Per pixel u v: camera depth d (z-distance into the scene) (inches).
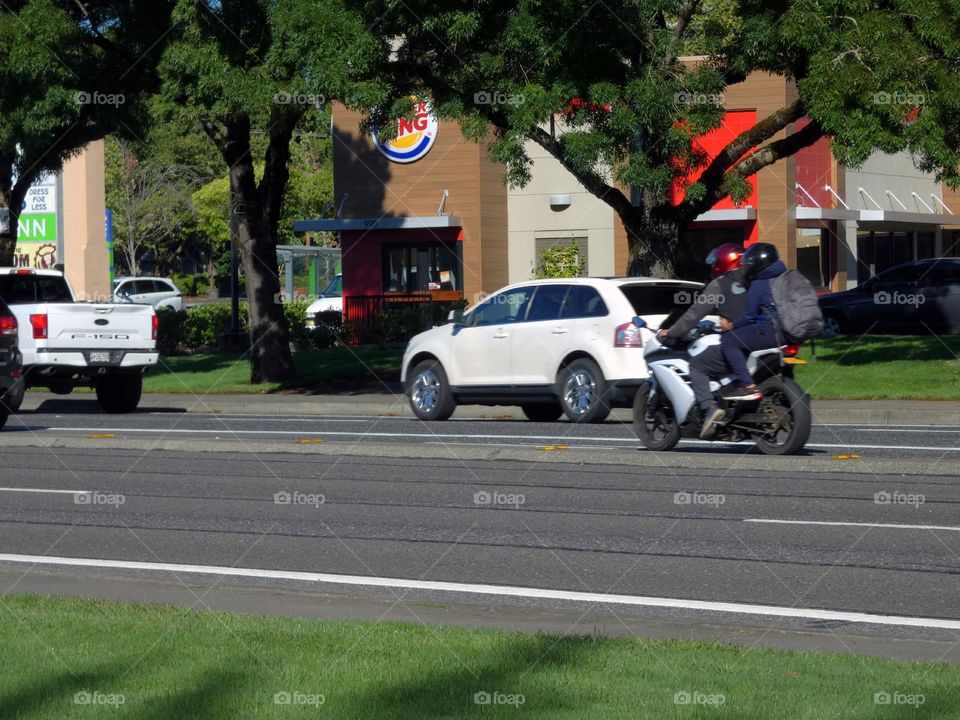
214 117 1300.4
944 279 1706.4
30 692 287.7
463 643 334.0
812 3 1087.6
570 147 1136.2
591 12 1117.7
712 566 468.8
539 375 965.8
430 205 2108.8
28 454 831.1
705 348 698.2
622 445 805.2
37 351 1165.1
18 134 1405.0
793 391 700.7
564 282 971.3
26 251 2709.2
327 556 500.7
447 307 1910.7
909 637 366.9
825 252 2171.5
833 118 1077.1
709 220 2007.9
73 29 1346.0
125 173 3779.5
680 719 263.4
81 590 438.3
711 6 1387.8
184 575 468.8
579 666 307.6
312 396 1337.4
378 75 1170.0
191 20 1246.3
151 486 689.6
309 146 3747.5
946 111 1080.8
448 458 764.0
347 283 2175.2
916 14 1077.1
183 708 274.7
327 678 297.4
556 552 498.9
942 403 1062.4
